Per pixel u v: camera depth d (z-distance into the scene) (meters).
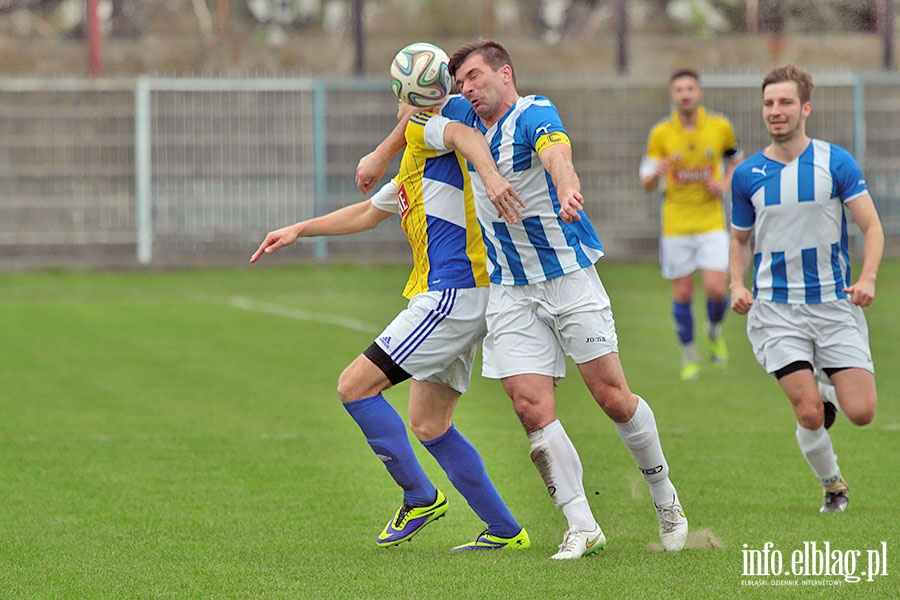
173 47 84.94
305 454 26.61
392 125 76.94
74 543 18.92
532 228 17.30
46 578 16.81
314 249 77.00
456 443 18.50
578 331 17.38
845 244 21.55
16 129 75.12
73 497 22.42
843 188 21.19
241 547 18.66
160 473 24.62
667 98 77.94
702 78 76.38
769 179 21.59
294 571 17.05
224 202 76.31
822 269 21.39
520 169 17.14
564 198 15.84
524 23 88.38
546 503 22.09
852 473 24.09
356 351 43.91
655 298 60.97
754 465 25.05
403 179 18.36
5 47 82.94
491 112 17.33
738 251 22.36
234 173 76.25
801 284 21.45
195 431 29.39
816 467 20.92
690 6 89.62
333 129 76.81
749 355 43.69
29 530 19.83
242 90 76.06
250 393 35.19
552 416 17.70
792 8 86.88
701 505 21.47
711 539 18.55
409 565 17.34
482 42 17.34
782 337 21.50
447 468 18.55
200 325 51.12
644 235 77.88
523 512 21.39
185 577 16.78
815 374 22.20
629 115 78.00
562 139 16.50
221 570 17.14
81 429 29.67
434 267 18.17
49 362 41.31
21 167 75.06
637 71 84.44
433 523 20.69
